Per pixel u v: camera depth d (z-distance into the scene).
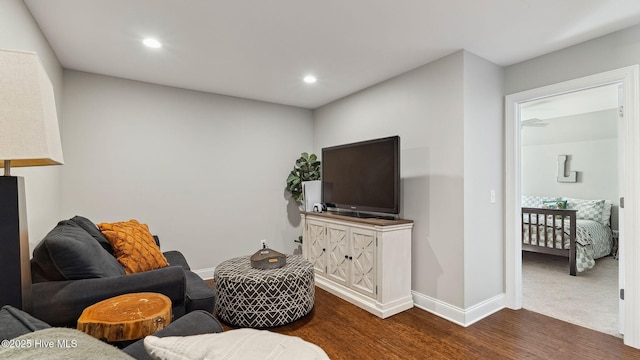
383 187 3.07
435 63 2.90
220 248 4.02
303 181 4.26
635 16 2.13
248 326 2.51
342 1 1.98
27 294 1.16
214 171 3.98
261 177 4.36
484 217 2.83
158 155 3.62
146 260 2.20
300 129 4.71
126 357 0.60
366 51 2.72
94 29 2.32
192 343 0.65
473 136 2.74
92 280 1.59
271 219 4.44
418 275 3.02
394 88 3.34
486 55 2.78
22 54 1.02
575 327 2.58
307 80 3.47
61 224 2.07
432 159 2.92
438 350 2.22
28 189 2.10
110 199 3.34
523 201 6.18
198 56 2.83
